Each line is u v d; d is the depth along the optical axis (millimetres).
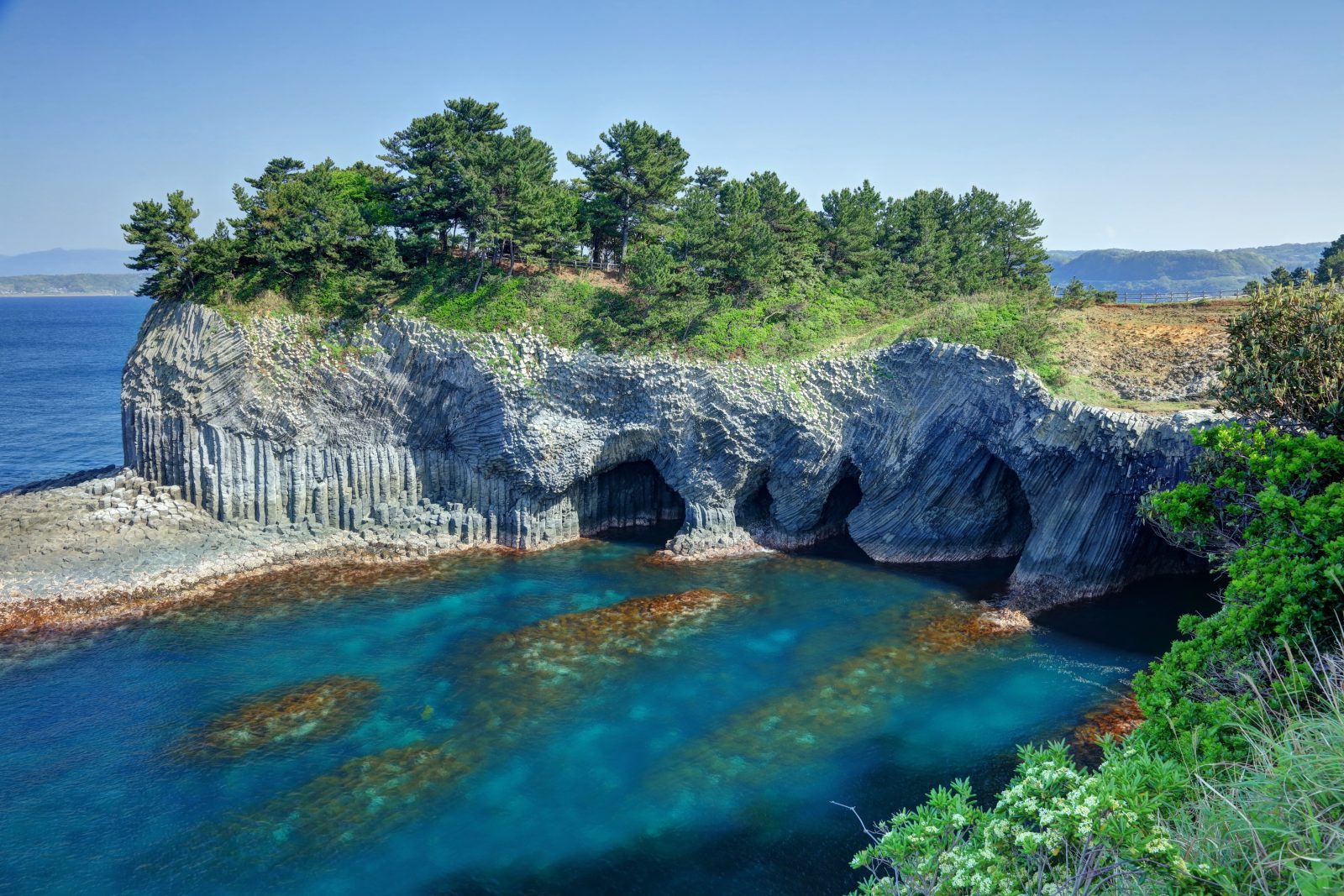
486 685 35906
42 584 44031
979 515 50719
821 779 29375
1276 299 27953
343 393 54062
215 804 27953
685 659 38406
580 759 30594
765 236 58750
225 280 56781
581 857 25531
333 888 24188
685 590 46531
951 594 46094
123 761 30422
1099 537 43938
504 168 59375
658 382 53062
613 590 46688
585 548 54062
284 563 50094
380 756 30703
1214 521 23828
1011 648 39250
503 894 24031
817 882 24516
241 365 53281
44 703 34438
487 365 53094
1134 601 44281
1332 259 83750
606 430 53719
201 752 30906
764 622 42438
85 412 102375
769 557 52719
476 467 54125
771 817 27391
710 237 57875
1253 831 10297
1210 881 10562
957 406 48812
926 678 36562
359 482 53938
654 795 28516
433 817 27344
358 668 37531
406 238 60656
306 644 39906
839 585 47562
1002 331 51250
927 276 70062
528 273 59969
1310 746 11273
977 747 31250
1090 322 60812
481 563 51031
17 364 156250
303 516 53344
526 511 53719
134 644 39812
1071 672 36938
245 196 58750
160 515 50719
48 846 26000
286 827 26828
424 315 56281
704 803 28109
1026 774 14875
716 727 32719
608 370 53344
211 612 43500
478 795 28484
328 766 30109
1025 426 45500
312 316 56406
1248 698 15961
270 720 33062
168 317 56281
